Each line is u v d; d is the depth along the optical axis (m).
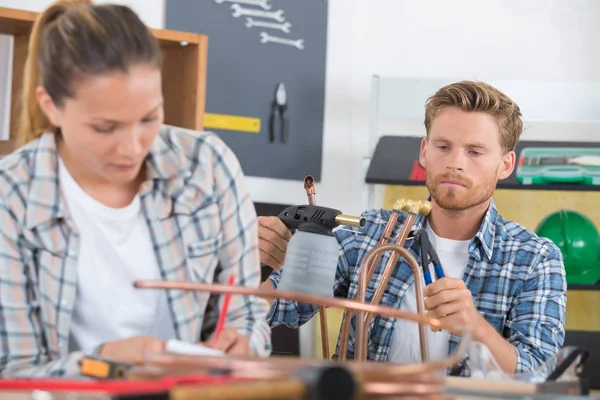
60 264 1.79
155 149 1.85
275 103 4.96
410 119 5.23
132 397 1.04
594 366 4.63
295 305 2.91
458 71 5.21
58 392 1.26
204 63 3.63
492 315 2.85
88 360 1.43
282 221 2.44
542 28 5.23
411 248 2.95
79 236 1.80
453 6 5.22
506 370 2.53
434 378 1.16
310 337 4.79
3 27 3.44
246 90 4.87
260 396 0.97
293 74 5.01
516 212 5.08
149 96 1.58
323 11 5.10
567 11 5.23
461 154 2.79
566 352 1.68
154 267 1.87
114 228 1.83
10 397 1.30
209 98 4.75
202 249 1.88
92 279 1.83
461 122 2.79
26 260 1.77
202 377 1.21
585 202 5.05
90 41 1.55
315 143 5.09
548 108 4.77
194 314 1.88
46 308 1.77
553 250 2.92
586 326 5.07
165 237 1.87
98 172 1.67
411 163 4.71
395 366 1.14
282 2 4.96
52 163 1.78
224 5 4.78
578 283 4.39
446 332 2.77
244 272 1.94
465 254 2.93
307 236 2.17
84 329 1.86
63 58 1.57
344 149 5.17
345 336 2.31
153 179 1.86
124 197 1.85
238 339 1.80
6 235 1.74
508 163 2.97
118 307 1.86
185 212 1.87
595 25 5.23
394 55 5.21
